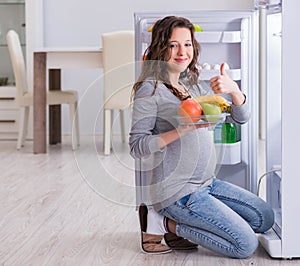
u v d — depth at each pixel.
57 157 5.21
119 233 2.87
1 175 4.42
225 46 3.21
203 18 3.12
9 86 6.24
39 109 5.41
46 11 6.59
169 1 6.57
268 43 2.81
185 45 2.48
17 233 2.89
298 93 2.38
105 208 3.39
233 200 2.56
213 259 2.46
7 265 2.42
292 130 2.39
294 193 2.42
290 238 2.44
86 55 5.32
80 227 2.99
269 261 2.42
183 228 2.47
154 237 2.54
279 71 2.82
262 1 2.69
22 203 3.53
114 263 2.43
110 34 5.15
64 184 4.07
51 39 6.61
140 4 6.58
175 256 2.50
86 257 2.51
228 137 3.05
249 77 3.12
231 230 2.40
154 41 2.51
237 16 3.11
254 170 3.13
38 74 5.38
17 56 5.58
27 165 4.83
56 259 2.49
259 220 2.55
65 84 6.66
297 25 2.36
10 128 6.25
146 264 2.41
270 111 2.84
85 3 6.59
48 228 2.98
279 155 2.86
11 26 6.32
